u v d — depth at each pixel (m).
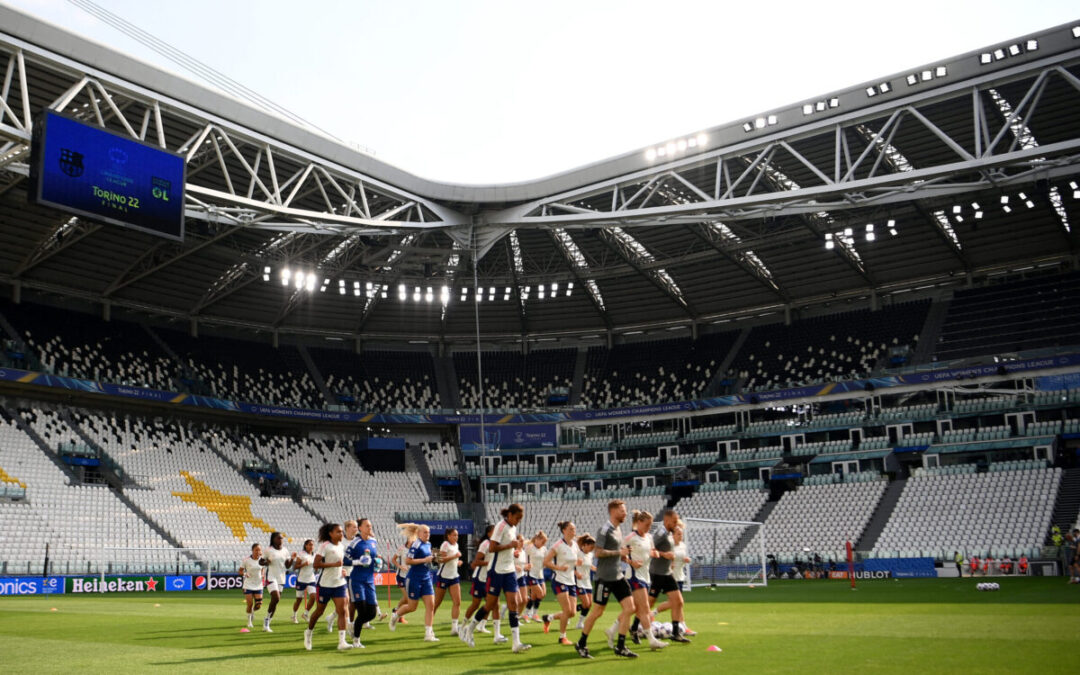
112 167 30.50
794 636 14.50
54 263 50.38
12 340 50.97
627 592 12.56
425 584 15.59
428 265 55.25
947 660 10.95
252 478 56.06
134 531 45.91
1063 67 34.03
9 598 35.09
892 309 59.41
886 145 36.72
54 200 28.62
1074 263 54.16
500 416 63.06
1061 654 11.27
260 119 36.66
